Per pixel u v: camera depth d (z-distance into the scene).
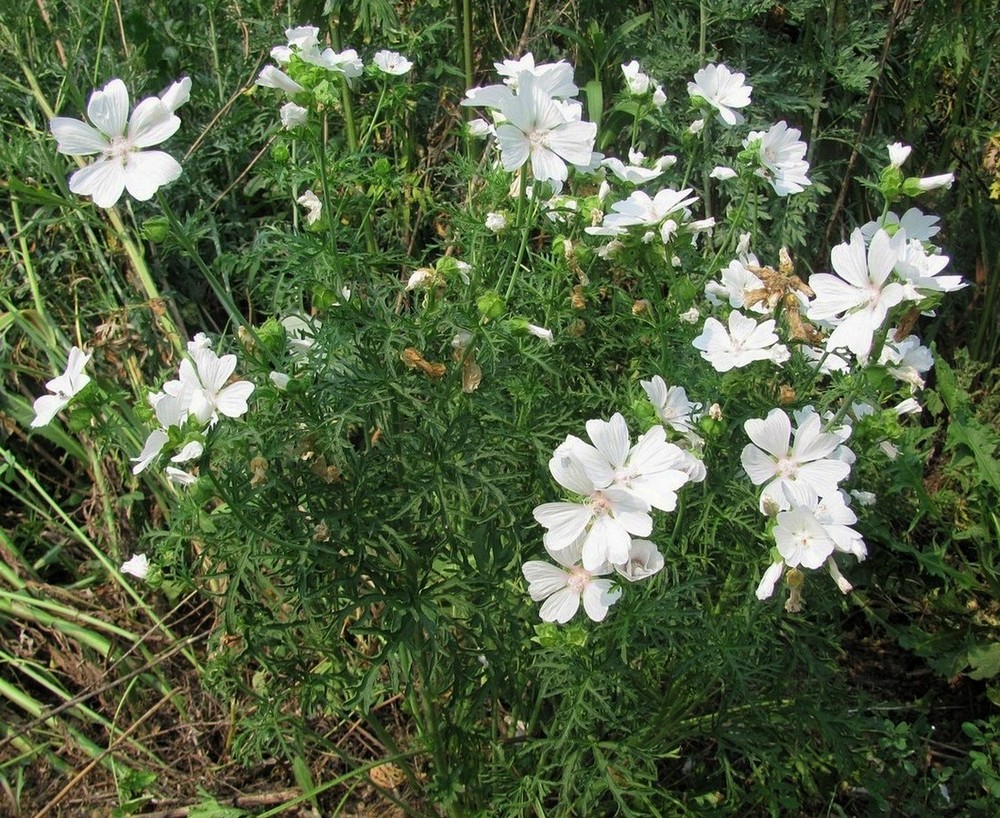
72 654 0.71
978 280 0.92
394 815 0.63
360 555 0.45
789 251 0.86
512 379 0.49
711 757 0.63
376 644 0.61
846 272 0.43
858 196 0.92
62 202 0.73
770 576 0.42
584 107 0.87
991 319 0.91
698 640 0.47
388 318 0.46
